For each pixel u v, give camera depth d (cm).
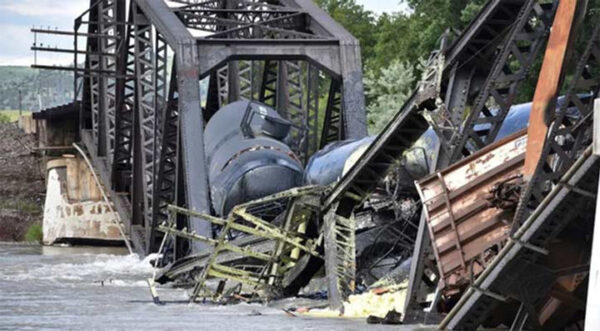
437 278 7000
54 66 13738
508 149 6500
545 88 6034
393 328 6469
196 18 13188
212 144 12744
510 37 6831
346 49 13062
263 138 12375
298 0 14050
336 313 7706
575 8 5909
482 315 6128
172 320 7075
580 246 5897
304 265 8750
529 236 5769
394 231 9088
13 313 7575
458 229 6538
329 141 13688
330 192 8475
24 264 13638
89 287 10119
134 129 13938
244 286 9750
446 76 7356
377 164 8269
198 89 12212
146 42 13462
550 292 5944
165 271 10325
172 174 13000
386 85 18638
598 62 5941
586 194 5622
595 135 4219
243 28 13138
